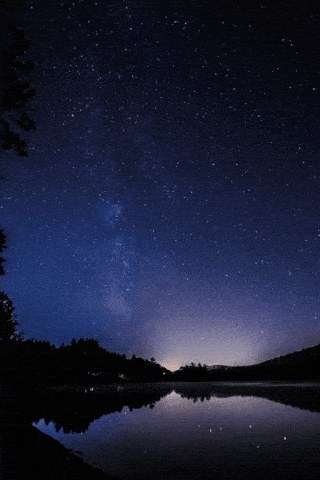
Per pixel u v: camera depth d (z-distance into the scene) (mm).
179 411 20875
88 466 7691
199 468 9516
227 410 21219
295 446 12055
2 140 6180
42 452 6996
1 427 8516
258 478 8797
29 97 6082
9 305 22812
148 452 11227
